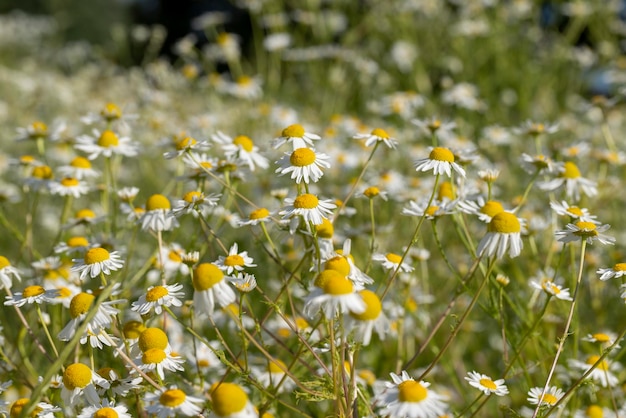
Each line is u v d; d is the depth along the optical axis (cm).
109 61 228
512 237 73
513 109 180
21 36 242
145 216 79
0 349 78
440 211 79
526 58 185
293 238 79
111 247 84
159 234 79
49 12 366
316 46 183
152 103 133
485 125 156
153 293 73
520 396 87
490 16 186
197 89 164
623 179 103
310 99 170
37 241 105
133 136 127
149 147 118
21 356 81
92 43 377
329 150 102
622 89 101
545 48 190
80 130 140
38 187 87
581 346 87
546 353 85
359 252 94
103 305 72
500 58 181
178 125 123
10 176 123
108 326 73
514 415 76
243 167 85
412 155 113
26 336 85
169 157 81
